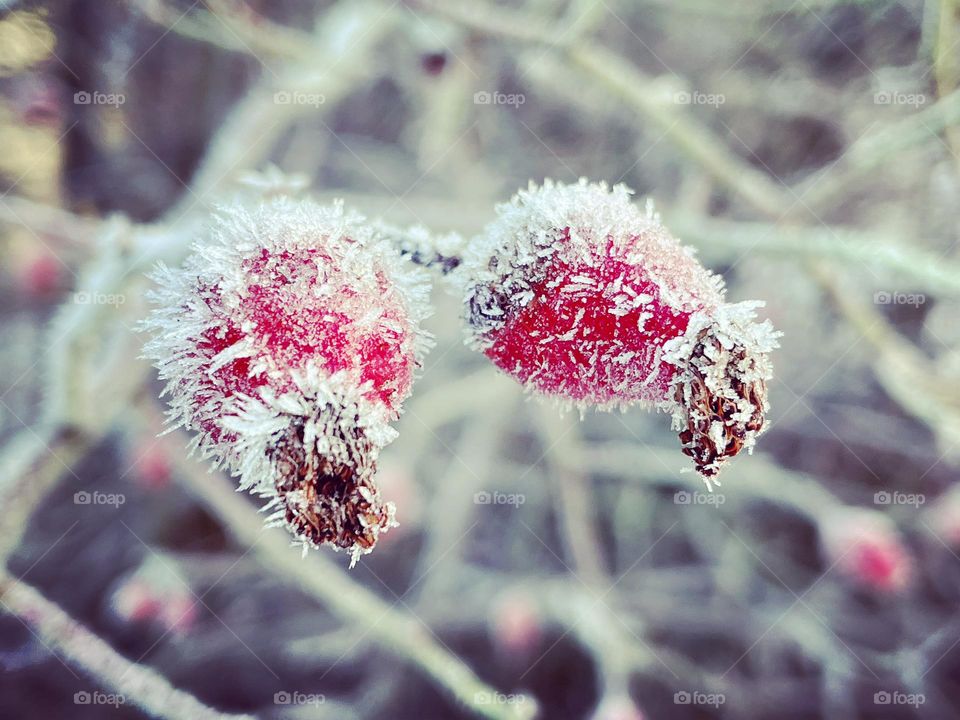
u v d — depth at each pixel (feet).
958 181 0.61
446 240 0.24
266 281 0.22
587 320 0.22
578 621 0.64
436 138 0.64
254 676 0.74
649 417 0.76
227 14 0.47
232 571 0.71
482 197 0.73
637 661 0.64
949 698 0.71
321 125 0.74
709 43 0.74
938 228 0.68
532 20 0.60
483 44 0.60
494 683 0.71
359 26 0.51
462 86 0.61
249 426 0.21
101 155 0.68
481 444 0.70
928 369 0.54
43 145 0.63
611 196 0.23
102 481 0.73
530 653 0.69
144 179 0.70
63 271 0.66
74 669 0.64
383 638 0.40
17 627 0.68
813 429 0.74
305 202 0.23
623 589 0.75
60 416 0.40
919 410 0.48
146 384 0.58
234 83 0.70
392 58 0.73
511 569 0.76
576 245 0.22
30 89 0.58
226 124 0.52
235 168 0.48
